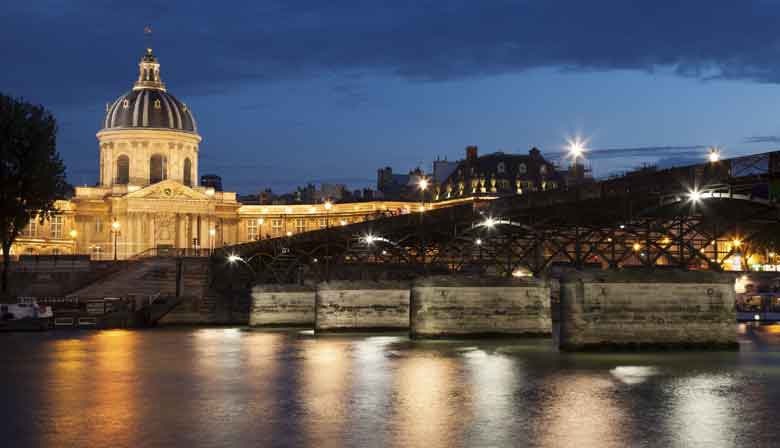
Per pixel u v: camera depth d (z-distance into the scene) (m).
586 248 71.94
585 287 52.34
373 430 32.69
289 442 30.92
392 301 77.25
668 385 42.06
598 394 39.91
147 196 163.88
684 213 49.16
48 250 161.88
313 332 81.12
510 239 65.12
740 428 32.72
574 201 51.06
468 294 64.81
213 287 105.56
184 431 32.84
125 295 104.81
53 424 34.28
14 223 91.81
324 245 81.00
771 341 63.75
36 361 54.84
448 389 41.88
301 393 41.34
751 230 56.25
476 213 58.78
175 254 127.19
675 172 45.16
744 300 91.69
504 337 64.75
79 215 166.88
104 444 30.94
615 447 29.94
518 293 64.94
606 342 52.38
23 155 90.69
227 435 32.12
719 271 51.97
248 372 49.09
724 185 42.91
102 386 44.06
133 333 80.69
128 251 163.25
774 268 98.75
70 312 88.25
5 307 83.06
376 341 67.56
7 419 35.28
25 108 91.44
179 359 56.03
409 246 75.88
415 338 65.25
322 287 76.94
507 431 32.34
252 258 98.25
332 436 31.78
